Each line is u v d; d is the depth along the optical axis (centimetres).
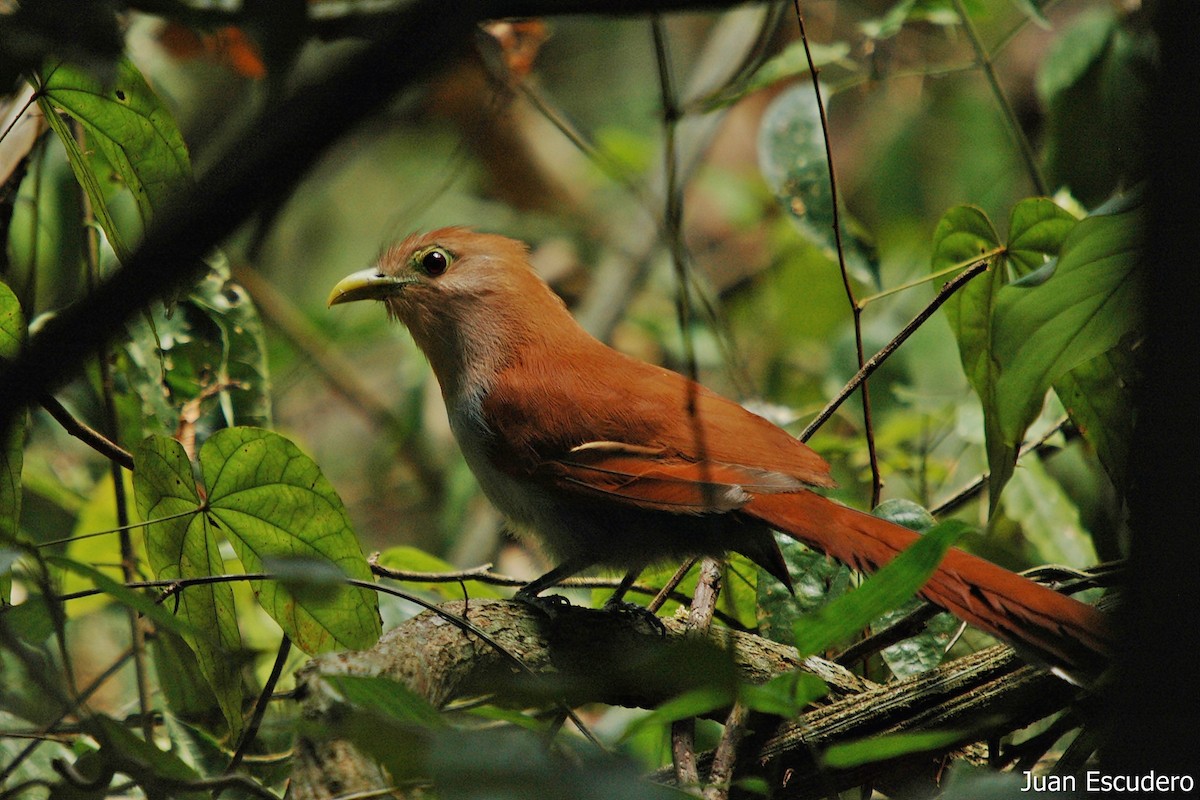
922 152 1455
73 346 365
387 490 1399
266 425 867
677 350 1347
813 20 1303
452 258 873
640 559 774
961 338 791
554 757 385
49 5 473
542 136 1555
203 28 765
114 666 737
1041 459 916
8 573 652
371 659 570
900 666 747
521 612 668
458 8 354
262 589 648
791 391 1292
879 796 763
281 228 1520
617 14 545
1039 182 944
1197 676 405
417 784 404
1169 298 406
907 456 975
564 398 788
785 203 934
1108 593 693
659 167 1449
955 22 965
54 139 986
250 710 789
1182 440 406
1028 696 620
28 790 644
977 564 603
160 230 362
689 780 576
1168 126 404
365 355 1585
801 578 778
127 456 666
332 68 358
